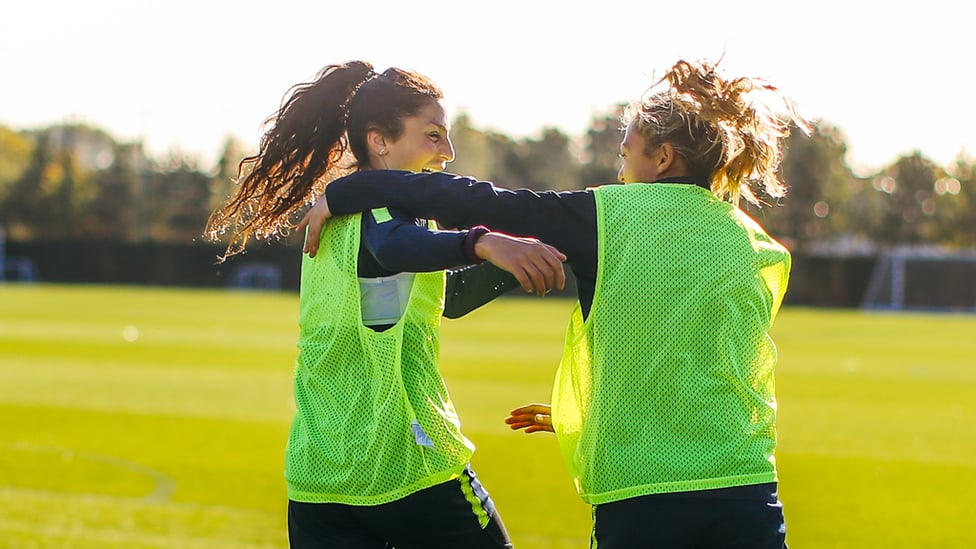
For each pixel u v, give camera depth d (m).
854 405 18.50
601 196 4.23
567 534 9.00
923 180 91.38
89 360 24.34
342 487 4.30
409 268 4.10
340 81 4.68
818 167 87.19
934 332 40.31
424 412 4.30
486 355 27.22
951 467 12.37
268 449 12.80
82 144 145.00
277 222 4.80
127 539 8.54
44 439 13.36
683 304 4.13
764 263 4.28
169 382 20.28
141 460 11.96
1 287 69.19
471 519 4.40
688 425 4.09
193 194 99.50
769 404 4.23
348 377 4.32
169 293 64.69
